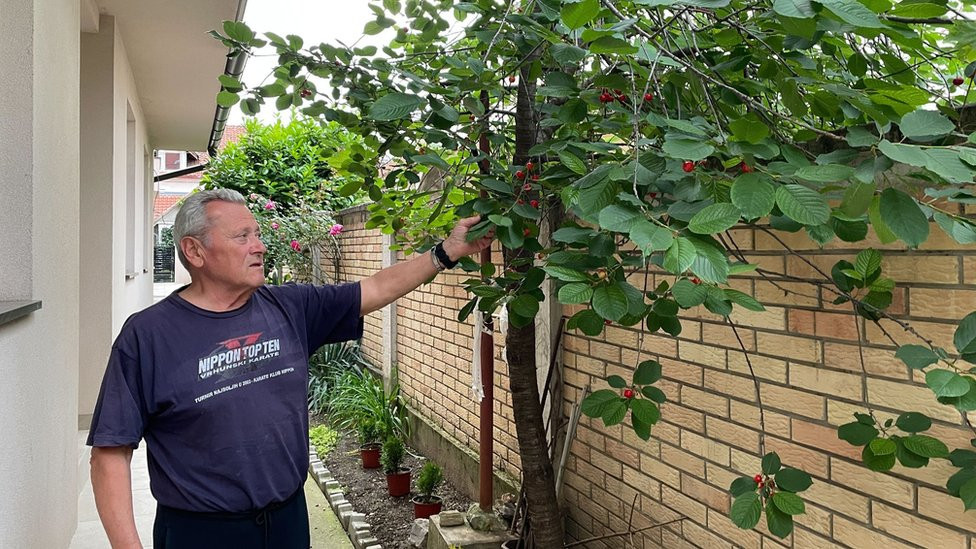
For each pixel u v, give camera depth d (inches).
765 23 68.2
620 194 52.9
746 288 89.8
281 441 81.0
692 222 46.8
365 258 289.9
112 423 73.0
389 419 226.4
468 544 122.1
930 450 59.4
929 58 71.3
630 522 110.2
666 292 70.7
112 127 193.6
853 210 50.8
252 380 80.2
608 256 62.9
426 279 93.0
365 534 153.0
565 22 55.8
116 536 72.1
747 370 90.7
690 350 101.3
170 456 76.9
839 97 61.6
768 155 54.4
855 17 45.8
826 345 79.1
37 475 98.1
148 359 76.1
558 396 135.8
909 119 50.6
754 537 89.7
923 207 54.4
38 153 99.7
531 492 99.4
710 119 70.4
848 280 67.8
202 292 82.5
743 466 91.6
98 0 187.5
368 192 111.4
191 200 81.5
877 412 73.3
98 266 192.4
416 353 224.8
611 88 70.5
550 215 102.5
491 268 85.3
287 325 86.4
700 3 54.7
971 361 53.6
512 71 86.9
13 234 96.1
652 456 110.0
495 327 144.7
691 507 101.3
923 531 68.8
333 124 111.5
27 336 92.4
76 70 132.6
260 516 79.0
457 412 189.2
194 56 245.1
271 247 361.7
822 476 79.9
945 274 66.5
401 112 76.9
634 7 72.6
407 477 185.8
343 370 287.1
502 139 93.7
